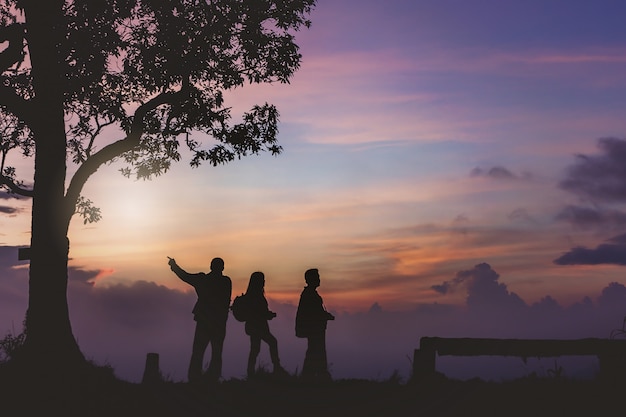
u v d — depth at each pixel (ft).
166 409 40.88
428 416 37.78
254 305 50.06
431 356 42.06
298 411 39.88
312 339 48.47
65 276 51.55
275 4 56.03
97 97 56.18
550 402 38.60
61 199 52.08
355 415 38.99
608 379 41.04
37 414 40.88
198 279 49.52
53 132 52.21
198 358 48.29
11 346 49.44
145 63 54.03
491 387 41.06
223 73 55.42
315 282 49.47
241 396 43.11
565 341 42.22
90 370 47.78
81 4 53.21
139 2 54.60
